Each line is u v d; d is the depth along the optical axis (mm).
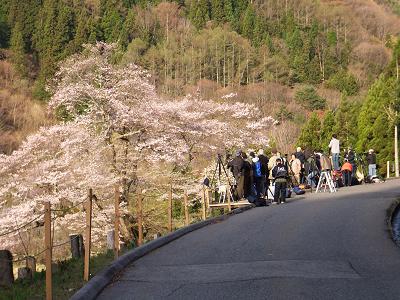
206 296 7129
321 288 7328
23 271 10250
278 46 101875
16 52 71625
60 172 23672
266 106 75062
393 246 10375
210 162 29344
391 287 7328
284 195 19578
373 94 45688
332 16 115375
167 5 108625
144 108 24797
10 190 24828
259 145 31422
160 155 24922
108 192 23797
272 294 7066
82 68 26406
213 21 107375
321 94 84125
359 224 13109
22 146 25812
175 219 25062
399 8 136250
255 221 14477
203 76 86438
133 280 8367
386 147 42469
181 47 92875
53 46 72938
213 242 11508
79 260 11555
